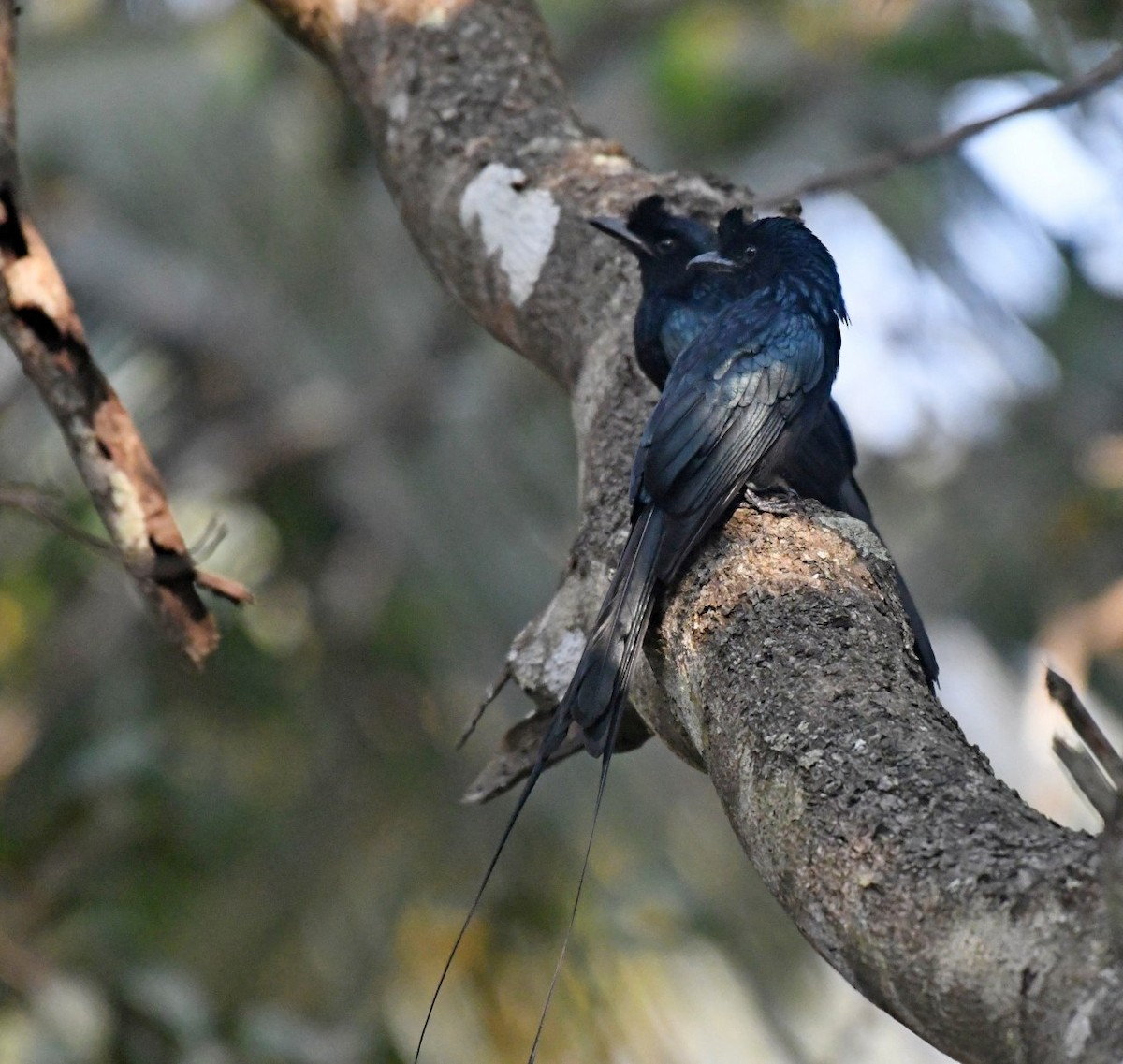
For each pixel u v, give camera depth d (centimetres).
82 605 1330
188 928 1130
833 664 509
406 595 1352
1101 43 1203
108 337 1515
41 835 1120
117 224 1520
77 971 984
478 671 1311
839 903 427
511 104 869
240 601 767
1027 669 1549
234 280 1516
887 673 507
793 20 1831
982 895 398
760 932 1128
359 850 1194
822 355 798
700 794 1176
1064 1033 369
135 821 1105
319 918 1152
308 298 1520
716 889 1140
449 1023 1105
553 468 1427
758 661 523
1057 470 1652
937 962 398
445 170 857
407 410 1447
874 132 1767
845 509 877
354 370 1496
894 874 418
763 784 467
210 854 1163
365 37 897
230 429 1499
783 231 846
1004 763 1495
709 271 831
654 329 815
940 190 1730
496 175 845
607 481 722
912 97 1767
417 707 1297
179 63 1553
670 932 1120
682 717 568
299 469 1447
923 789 437
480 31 884
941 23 1747
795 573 583
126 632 1309
